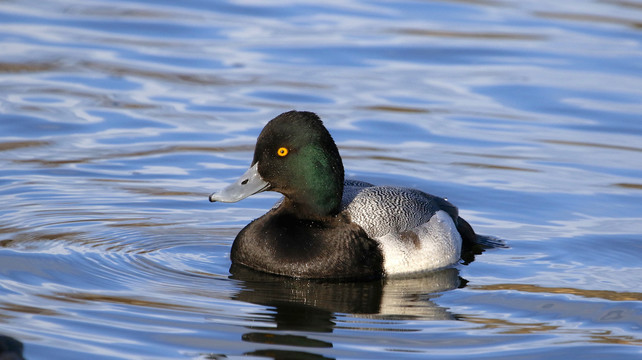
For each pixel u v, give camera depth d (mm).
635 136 15422
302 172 10305
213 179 13445
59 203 12234
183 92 16859
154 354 8055
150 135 14953
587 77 17938
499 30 20547
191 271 10258
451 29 20547
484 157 14461
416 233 10633
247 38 19672
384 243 10406
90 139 14680
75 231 11312
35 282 9656
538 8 22109
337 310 9281
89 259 10422
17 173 13203
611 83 17656
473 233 11531
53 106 15898
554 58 18953
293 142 10273
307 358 8086
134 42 19203
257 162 10445
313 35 19922
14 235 11070
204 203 12594
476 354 8289
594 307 9508
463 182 13516
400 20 21078
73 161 13789
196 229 11656
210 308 9164
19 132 14773
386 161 14219
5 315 8727
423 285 10133
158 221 11844
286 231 10328
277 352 8188
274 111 16094
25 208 11984
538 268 10688
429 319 9117
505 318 9203
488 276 10445
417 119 15961
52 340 8219
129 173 13477
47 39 19078
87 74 17453
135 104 16188
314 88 17156
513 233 11828
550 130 15625
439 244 10719
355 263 10227
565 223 12156
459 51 19297
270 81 17422
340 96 16844
